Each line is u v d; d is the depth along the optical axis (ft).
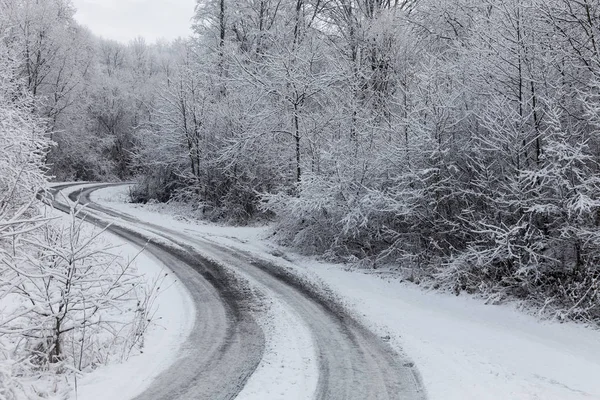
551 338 27.66
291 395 19.76
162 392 19.51
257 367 22.80
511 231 34.37
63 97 130.11
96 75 168.35
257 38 90.74
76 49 133.90
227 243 58.75
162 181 97.30
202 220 79.71
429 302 36.19
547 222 36.78
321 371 22.67
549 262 35.73
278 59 64.03
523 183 36.42
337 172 50.39
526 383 21.33
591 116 33.65
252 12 95.20
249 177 78.95
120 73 207.62
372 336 28.37
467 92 44.42
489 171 39.81
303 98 63.05
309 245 55.26
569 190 32.96
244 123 75.87
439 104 43.47
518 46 37.68
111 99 161.58
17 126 40.32
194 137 87.20
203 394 19.48
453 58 56.03
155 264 45.80
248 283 40.65
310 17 88.43
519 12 37.58
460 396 20.01
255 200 78.79
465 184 43.27
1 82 46.70
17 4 108.99
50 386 19.49
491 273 37.65
